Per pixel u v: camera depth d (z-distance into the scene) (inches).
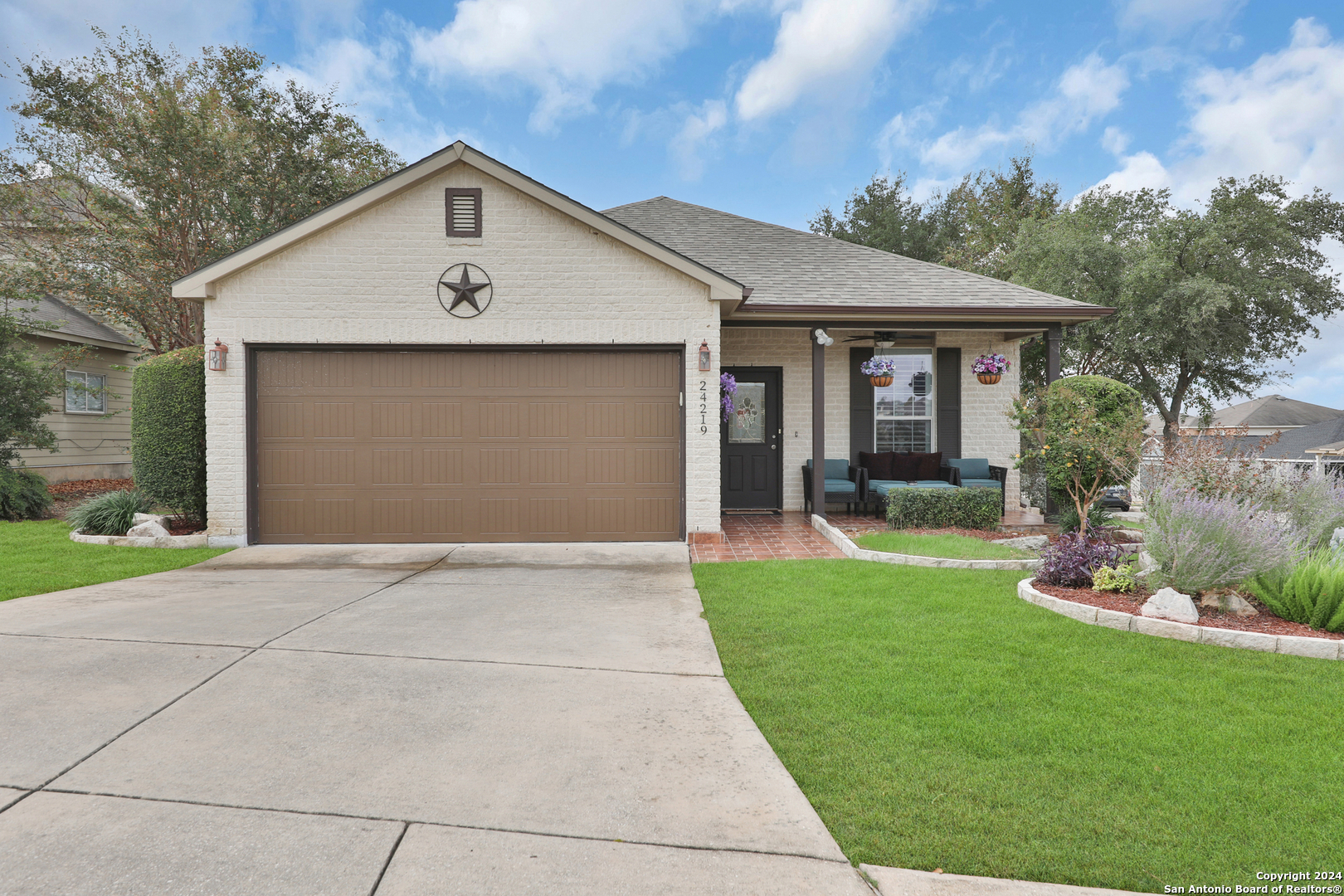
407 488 354.9
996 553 300.2
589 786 113.0
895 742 130.3
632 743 129.0
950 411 479.8
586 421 359.3
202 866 90.0
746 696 151.7
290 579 275.9
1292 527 240.8
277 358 349.1
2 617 211.0
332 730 132.0
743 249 493.7
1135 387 826.8
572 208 346.0
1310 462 324.8
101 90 596.7
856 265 472.4
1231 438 300.4
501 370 357.1
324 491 352.5
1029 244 815.7
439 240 347.9
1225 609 210.1
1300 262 780.0
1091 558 241.1
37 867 89.1
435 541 355.3
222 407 342.0
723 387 378.6
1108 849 97.3
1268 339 789.9
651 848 96.4
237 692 150.1
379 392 353.4
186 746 124.5
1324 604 189.8
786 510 469.7
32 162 601.6
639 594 250.2
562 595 248.8
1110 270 756.0
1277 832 101.3
